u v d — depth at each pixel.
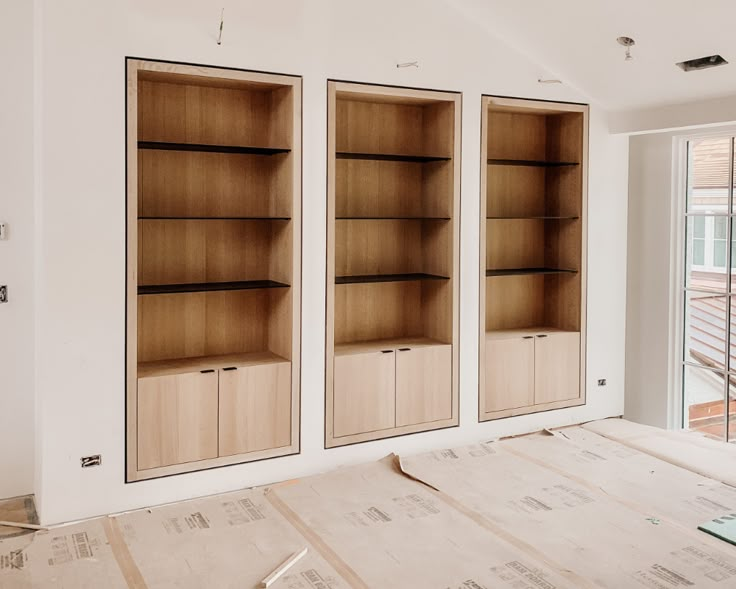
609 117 5.61
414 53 4.70
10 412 4.12
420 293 5.33
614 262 5.73
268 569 3.29
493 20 4.83
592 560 3.38
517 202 5.71
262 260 4.70
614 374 5.82
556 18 4.53
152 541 3.56
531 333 5.46
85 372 3.78
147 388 3.94
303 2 4.28
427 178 5.19
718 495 4.18
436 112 5.04
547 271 5.48
